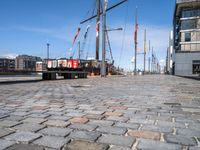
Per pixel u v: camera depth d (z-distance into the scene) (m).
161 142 3.05
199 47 55.03
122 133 3.43
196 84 15.02
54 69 33.16
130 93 8.90
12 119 4.27
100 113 4.88
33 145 2.90
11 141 3.05
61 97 7.50
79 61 33.81
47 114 4.74
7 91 9.34
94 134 3.36
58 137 3.22
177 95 8.31
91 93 8.82
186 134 3.41
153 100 6.96
